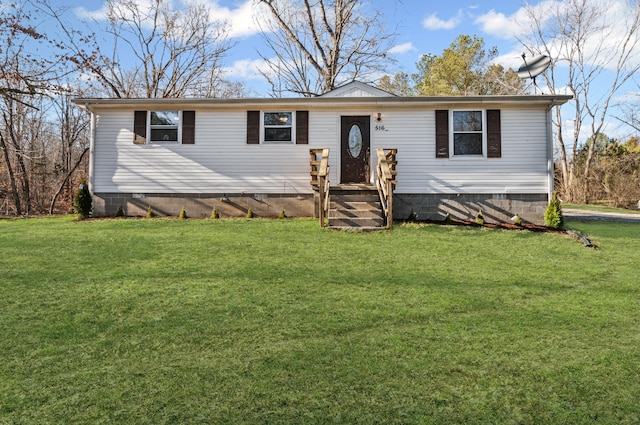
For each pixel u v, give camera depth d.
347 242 8.50
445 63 33.81
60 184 23.52
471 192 11.72
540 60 13.16
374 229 9.62
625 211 16.92
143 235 9.02
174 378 3.39
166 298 5.27
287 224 10.41
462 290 5.76
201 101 11.66
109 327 4.40
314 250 7.83
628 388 3.32
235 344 4.04
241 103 11.80
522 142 11.66
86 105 11.90
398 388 3.27
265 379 3.38
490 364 3.67
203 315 4.74
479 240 8.90
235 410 2.97
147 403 3.05
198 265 6.77
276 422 2.85
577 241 9.01
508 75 32.47
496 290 5.79
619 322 4.71
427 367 3.61
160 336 4.20
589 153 25.66
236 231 9.51
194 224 10.45
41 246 7.98
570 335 4.33
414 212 11.79
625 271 6.91
